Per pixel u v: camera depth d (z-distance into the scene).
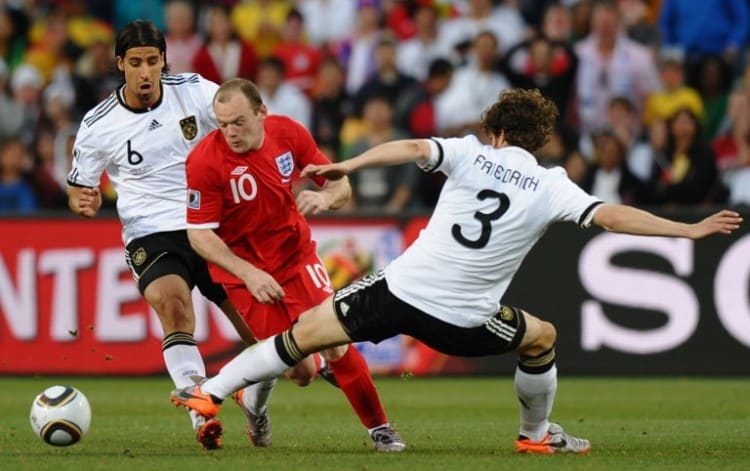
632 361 47.12
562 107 58.75
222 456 24.06
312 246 26.25
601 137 54.19
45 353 48.72
